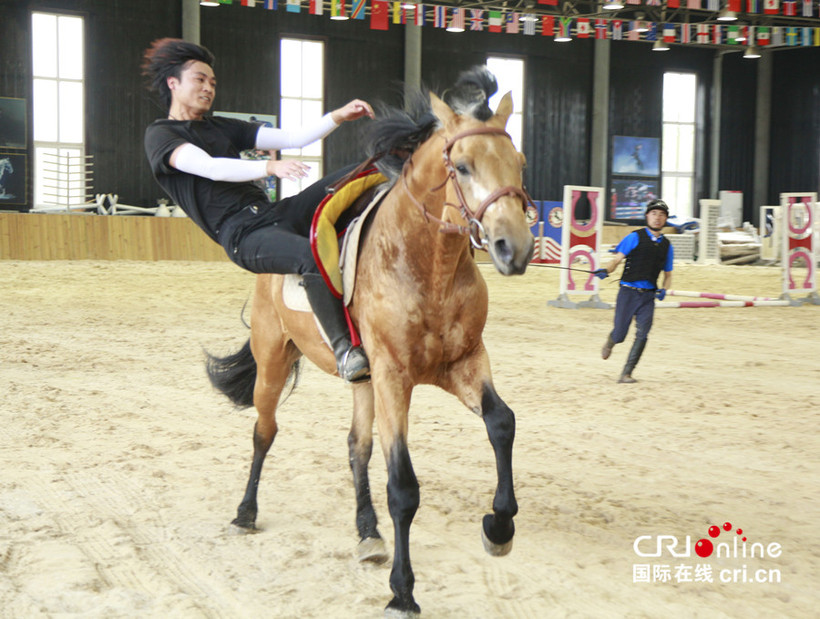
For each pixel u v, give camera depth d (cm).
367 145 374
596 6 3156
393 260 353
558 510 475
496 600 358
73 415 703
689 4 2531
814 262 1680
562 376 900
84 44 2788
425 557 408
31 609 347
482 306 359
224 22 2972
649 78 3541
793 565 396
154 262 2497
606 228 3130
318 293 382
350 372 369
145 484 520
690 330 1297
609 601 357
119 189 2867
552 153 3438
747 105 3691
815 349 1112
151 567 395
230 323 1288
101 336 1147
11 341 1084
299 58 3095
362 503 416
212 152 432
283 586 375
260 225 412
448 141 326
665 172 3625
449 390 373
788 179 3681
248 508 445
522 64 3372
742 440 637
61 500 488
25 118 2709
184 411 727
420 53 3209
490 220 307
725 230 3091
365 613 347
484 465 568
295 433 655
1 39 2672
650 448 614
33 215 2461
